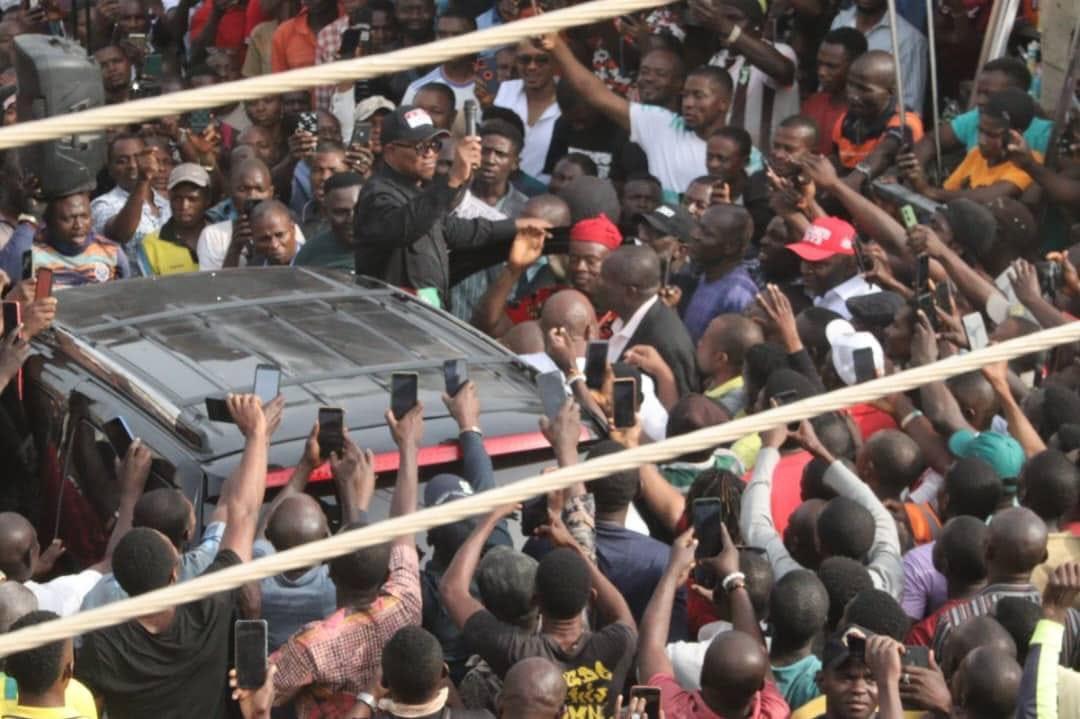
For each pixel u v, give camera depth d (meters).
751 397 13.12
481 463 10.84
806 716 9.36
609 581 10.57
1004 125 16.61
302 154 18.59
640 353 13.41
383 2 21.56
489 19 21.33
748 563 10.35
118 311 12.40
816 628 9.75
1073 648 9.76
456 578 10.02
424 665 8.98
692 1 18.20
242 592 9.96
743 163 17.25
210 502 10.61
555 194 16.52
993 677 8.84
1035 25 19.50
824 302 15.41
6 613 9.55
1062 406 12.74
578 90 18.48
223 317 12.30
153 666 9.63
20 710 8.84
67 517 11.68
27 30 24.41
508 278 14.70
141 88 20.66
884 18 18.81
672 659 9.93
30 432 12.05
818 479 11.33
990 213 15.23
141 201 17.62
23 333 11.77
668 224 15.45
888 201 16.47
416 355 11.98
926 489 12.52
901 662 9.05
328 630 9.64
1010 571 10.23
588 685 9.64
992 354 6.04
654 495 11.45
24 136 5.19
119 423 11.21
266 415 10.64
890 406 12.89
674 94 18.52
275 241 15.96
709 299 15.37
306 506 10.11
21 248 15.46
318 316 12.43
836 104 18.00
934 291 13.59
